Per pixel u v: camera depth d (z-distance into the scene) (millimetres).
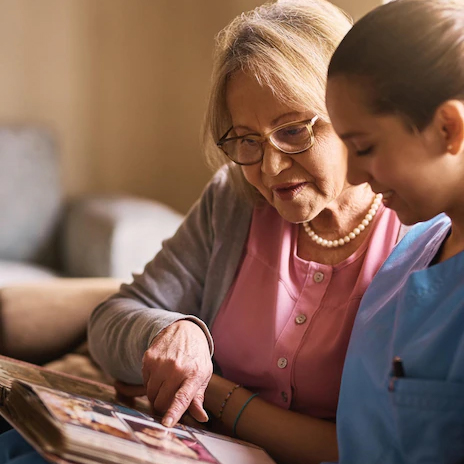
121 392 1275
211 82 1162
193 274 1361
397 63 730
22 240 2873
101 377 1536
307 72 1063
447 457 782
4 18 3166
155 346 1126
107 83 3400
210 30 3271
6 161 2863
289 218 1127
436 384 783
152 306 1350
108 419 895
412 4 753
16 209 2861
